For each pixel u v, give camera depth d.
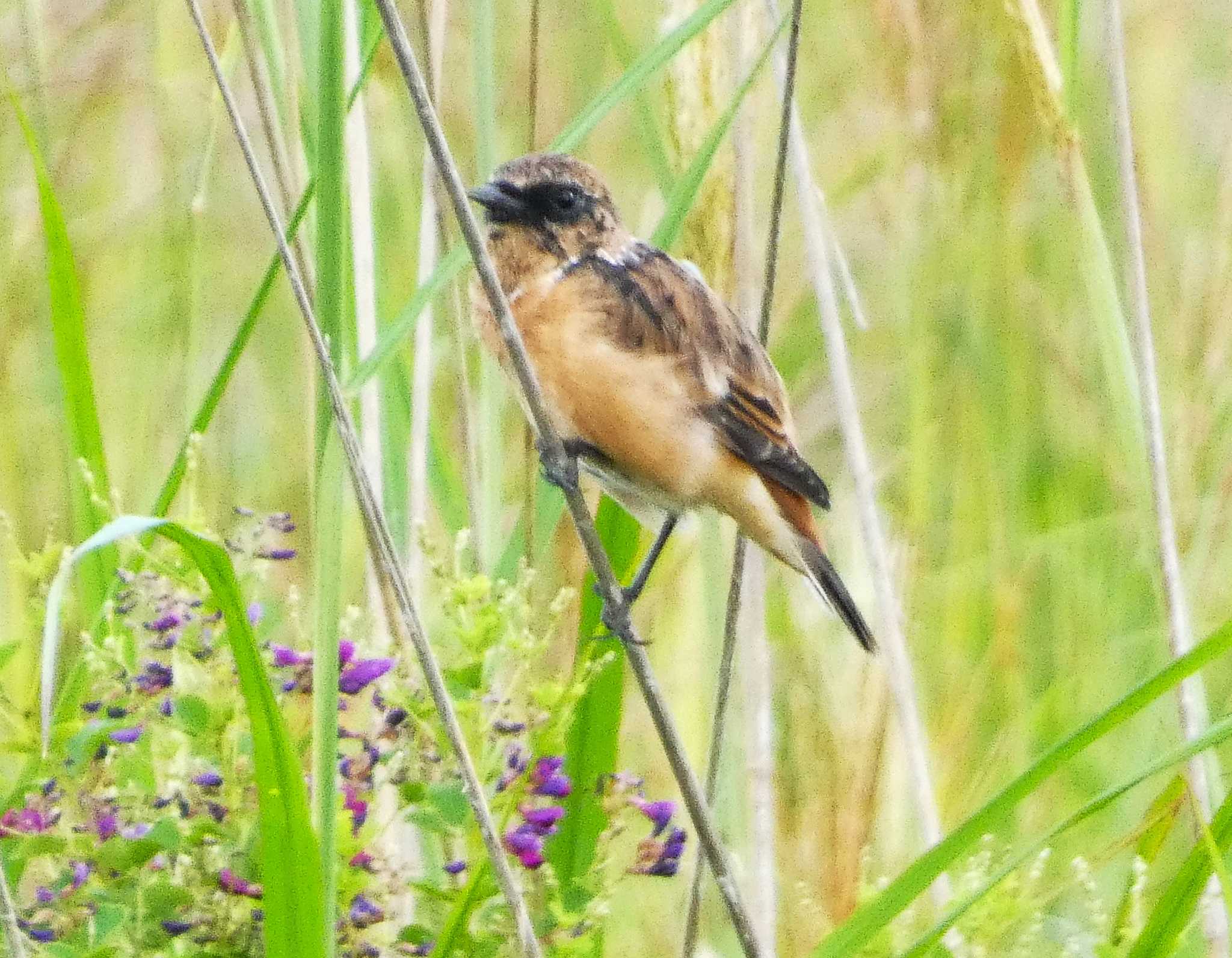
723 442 8.25
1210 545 10.19
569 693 6.31
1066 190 8.04
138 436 10.38
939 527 10.71
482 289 8.46
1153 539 8.09
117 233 11.38
